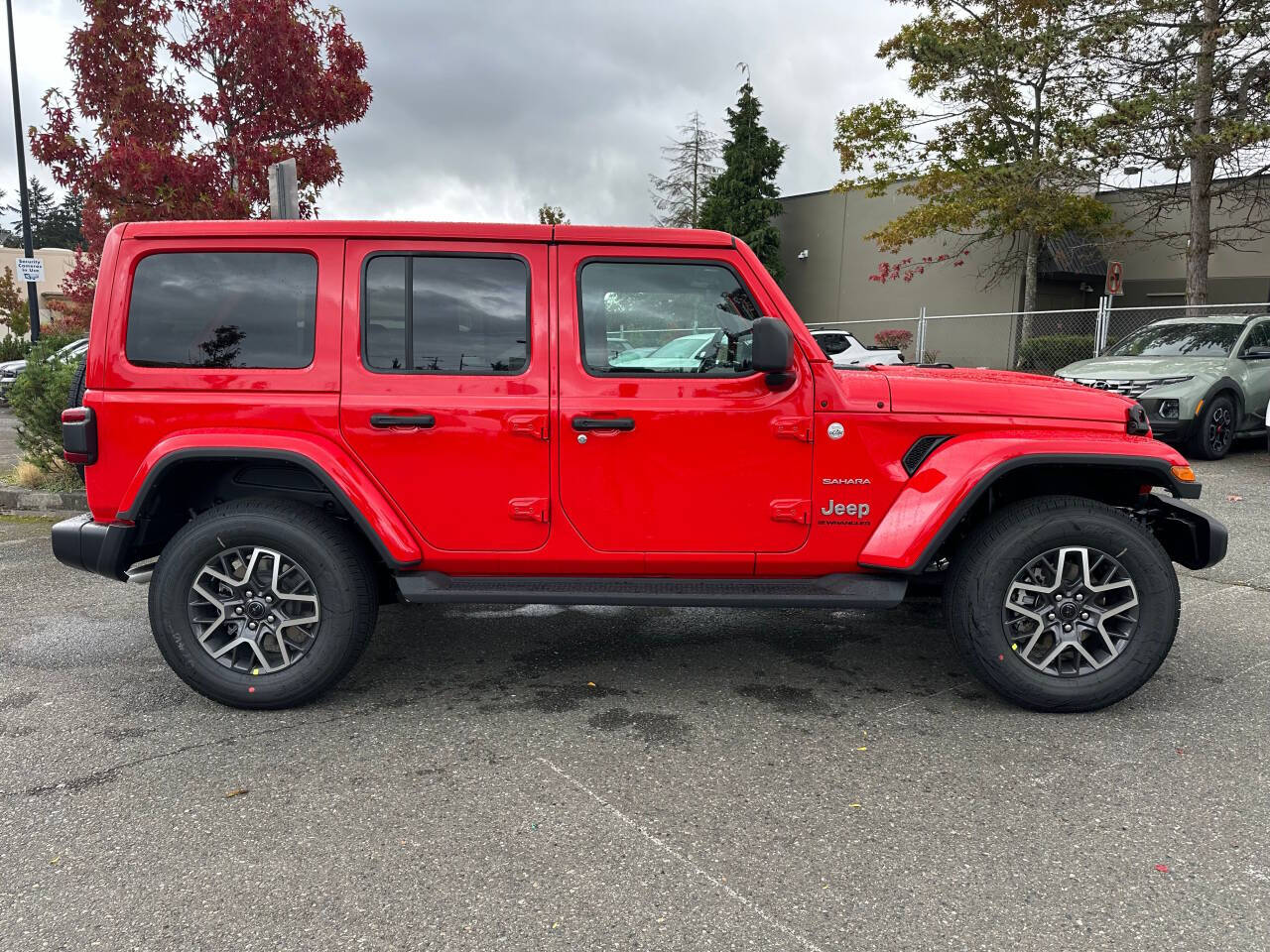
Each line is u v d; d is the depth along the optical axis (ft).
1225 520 21.89
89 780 9.53
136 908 7.30
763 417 10.86
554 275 10.93
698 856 8.05
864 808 8.89
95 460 11.02
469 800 9.08
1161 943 6.81
